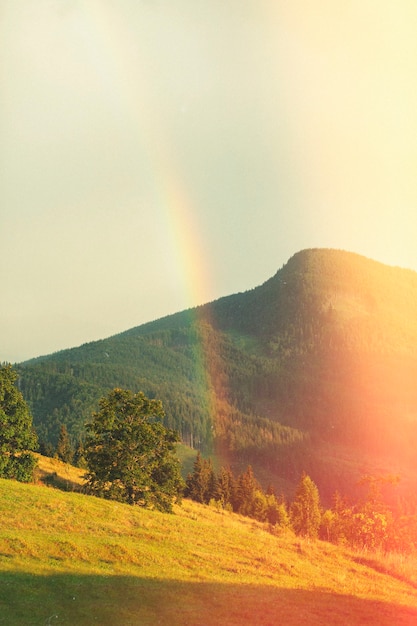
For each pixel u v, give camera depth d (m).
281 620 18.89
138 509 40.31
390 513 46.88
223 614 19.14
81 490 56.19
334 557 31.70
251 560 27.86
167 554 26.97
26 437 57.25
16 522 29.95
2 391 56.62
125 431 55.12
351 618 19.77
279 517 108.00
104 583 21.23
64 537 27.25
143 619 18.12
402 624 19.55
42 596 19.16
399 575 29.44
